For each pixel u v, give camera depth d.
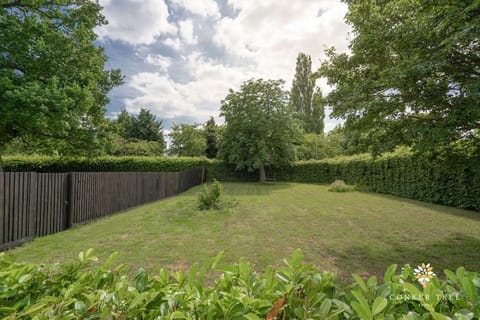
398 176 10.69
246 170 20.52
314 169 18.47
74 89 7.68
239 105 18.41
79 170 14.50
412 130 3.71
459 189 7.87
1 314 0.92
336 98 4.71
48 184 4.91
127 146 23.27
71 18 8.80
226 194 11.62
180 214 6.89
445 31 3.21
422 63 3.27
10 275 1.10
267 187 15.22
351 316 0.89
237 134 18.28
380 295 0.98
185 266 3.38
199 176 18.03
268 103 18.08
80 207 5.76
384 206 8.24
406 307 0.96
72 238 4.60
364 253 3.96
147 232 5.03
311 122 27.77
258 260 3.61
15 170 13.13
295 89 28.59
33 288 1.12
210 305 0.95
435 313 0.80
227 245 4.24
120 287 1.05
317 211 7.39
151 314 0.95
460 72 3.43
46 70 7.93
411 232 5.16
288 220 6.20
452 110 3.34
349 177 14.69
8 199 4.06
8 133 8.55
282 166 20.02
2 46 7.21
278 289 1.06
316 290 0.99
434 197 8.80
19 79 7.33
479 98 2.99
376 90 4.12
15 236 4.17
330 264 3.54
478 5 2.74
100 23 9.61
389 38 3.87
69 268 1.26
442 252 4.00
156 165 16.55
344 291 1.08
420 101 3.65
